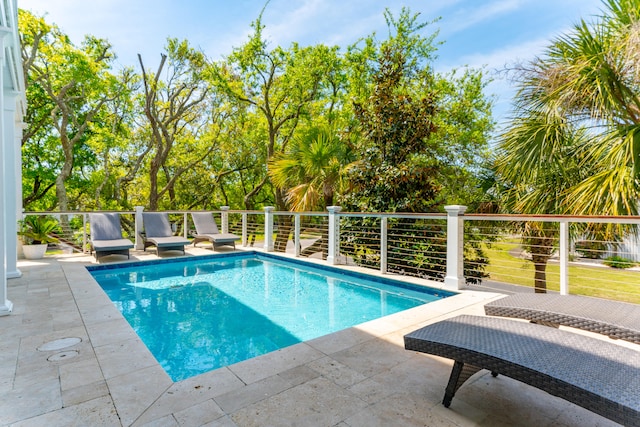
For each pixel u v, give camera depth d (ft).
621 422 4.28
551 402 6.38
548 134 15.66
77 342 9.01
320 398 6.41
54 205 57.98
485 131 41.93
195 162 58.54
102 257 23.17
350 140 29.76
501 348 5.69
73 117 50.29
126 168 61.52
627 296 23.20
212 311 14.26
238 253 26.12
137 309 14.46
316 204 28.22
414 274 18.89
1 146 11.16
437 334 6.42
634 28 12.65
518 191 18.85
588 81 14.20
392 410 6.06
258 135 54.08
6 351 8.45
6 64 14.64
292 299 16.01
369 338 9.34
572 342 5.95
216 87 46.91
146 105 48.65
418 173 23.72
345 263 21.89
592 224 14.73
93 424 5.63
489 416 5.93
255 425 5.61
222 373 7.37
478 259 23.22
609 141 14.11
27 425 5.60
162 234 25.40
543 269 19.11
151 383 6.95
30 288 14.58
